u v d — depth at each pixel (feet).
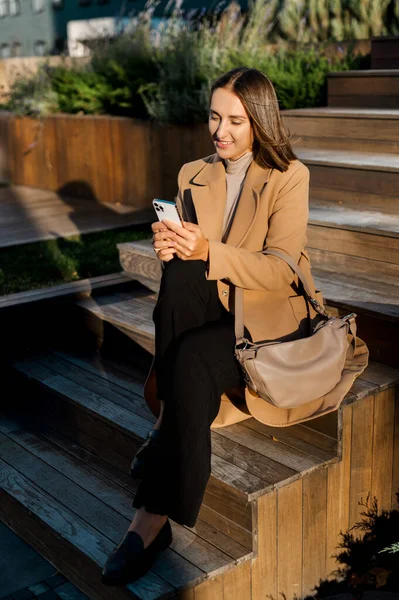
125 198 21.47
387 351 9.68
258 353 7.63
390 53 17.43
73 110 23.27
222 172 8.64
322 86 17.49
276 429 9.20
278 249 8.01
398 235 10.68
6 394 12.55
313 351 7.83
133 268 13.52
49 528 8.98
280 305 8.25
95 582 8.36
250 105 7.92
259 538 8.16
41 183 24.66
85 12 52.75
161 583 7.70
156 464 7.68
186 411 7.48
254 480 8.18
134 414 10.17
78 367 12.00
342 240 11.44
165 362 8.15
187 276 8.05
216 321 8.22
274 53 21.47
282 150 8.14
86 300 13.09
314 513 8.71
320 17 22.99
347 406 8.75
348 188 12.70
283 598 8.66
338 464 8.84
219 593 8.02
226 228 8.54
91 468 10.27
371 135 13.70
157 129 19.80
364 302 9.99
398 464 9.58
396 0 21.66
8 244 16.94
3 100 29.76
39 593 8.71
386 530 9.65
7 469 10.32
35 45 59.72
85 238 17.76
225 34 21.72
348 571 9.25
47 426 11.60
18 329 12.60
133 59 22.11
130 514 9.14
